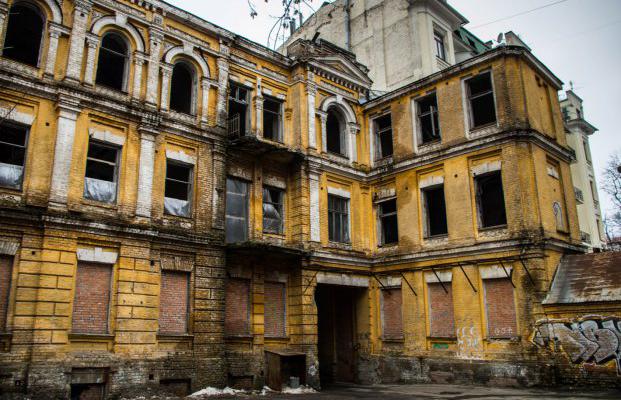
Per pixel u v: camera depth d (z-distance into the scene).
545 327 17.72
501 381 18.30
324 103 23.55
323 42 24.19
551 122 22.25
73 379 14.20
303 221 21.17
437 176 22.22
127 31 17.56
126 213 16.33
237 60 20.94
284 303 20.72
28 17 15.94
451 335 20.42
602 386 16.17
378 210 24.44
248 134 21.02
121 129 16.89
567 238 20.77
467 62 21.73
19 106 14.92
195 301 17.30
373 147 25.14
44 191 14.81
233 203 20.02
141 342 15.71
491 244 19.61
